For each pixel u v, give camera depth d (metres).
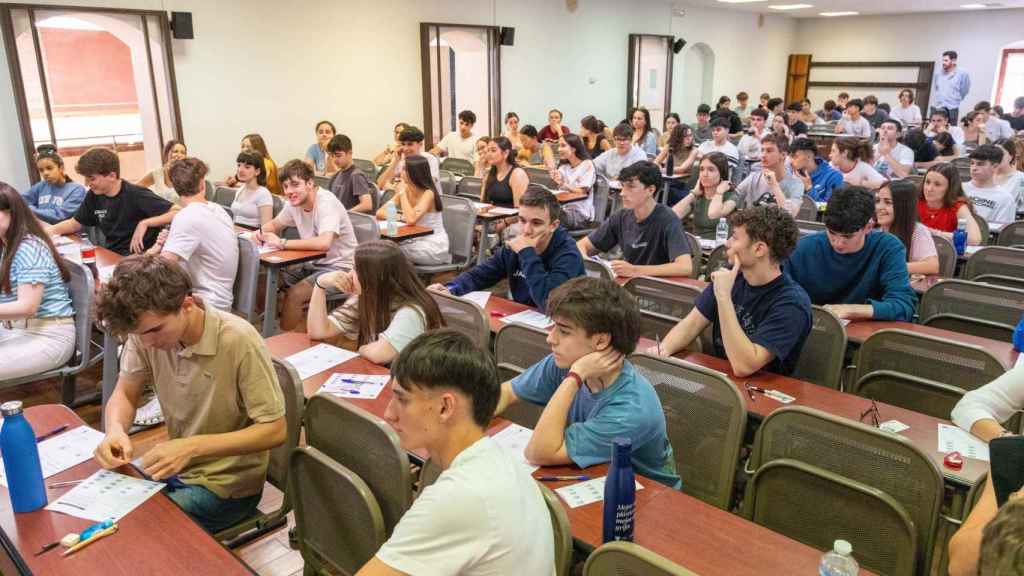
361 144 8.80
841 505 1.73
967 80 14.66
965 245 4.13
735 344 2.29
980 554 0.82
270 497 2.72
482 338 2.67
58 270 3.07
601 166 7.61
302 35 8.00
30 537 1.52
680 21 13.64
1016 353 2.49
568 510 1.59
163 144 7.15
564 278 3.12
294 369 2.04
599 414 1.76
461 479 1.21
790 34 17.53
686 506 1.61
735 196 5.18
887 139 7.17
